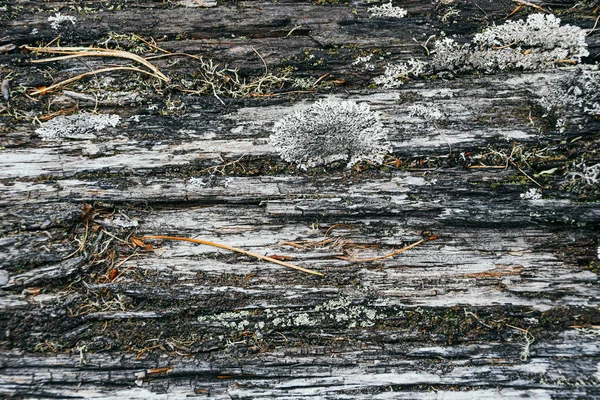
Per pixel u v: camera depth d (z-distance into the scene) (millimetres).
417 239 2234
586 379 2014
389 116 2348
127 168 2234
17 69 2359
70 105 2330
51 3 2463
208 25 2492
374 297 2141
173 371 2014
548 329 2117
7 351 1980
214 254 2191
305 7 2547
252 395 1993
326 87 2418
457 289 2162
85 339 2035
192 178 2238
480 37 2463
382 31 2504
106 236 2184
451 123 2340
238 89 2414
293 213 2215
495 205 2229
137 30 2461
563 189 2242
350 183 2266
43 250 2088
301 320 2111
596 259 2207
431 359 2070
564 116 2322
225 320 2102
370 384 2020
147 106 2348
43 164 2203
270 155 2297
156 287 2115
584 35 2438
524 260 2203
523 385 2014
